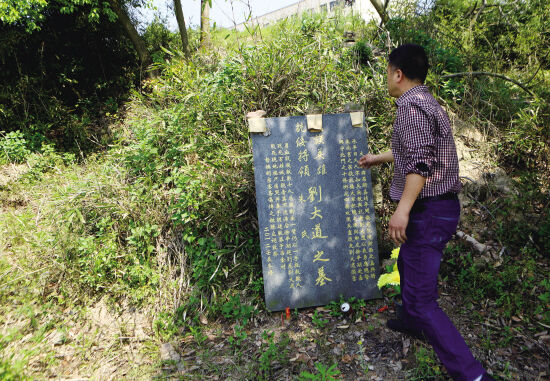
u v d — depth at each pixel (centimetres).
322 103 322
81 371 203
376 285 255
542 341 204
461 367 161
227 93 330
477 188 327
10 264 279
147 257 276
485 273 252
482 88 404
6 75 534
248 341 224
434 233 169
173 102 379
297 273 251
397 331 221
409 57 176
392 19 556
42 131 513
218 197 286
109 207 291
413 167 155
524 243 279
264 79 321
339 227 255
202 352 216
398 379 189
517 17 561
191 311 248
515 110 391
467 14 559
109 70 640
